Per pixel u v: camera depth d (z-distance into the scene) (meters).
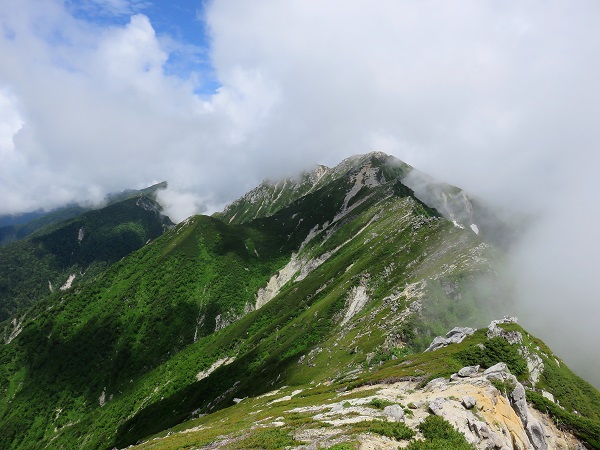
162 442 65.00
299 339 190.25
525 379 80.94
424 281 162.25
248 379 179.12
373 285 197.00
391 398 52.94
